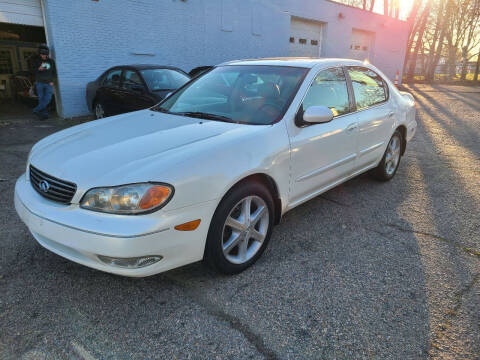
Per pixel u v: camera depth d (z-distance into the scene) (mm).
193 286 2594
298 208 3984
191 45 11867
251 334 2156
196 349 2039
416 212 3914
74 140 2781
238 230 2654
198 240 2359
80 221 2146
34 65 8508
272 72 3494
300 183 3160
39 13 8828
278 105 3111
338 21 17484
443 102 13555
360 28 18797
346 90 3779
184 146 2479
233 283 2641
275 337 2137
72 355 1980
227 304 2412
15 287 2527
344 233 3430
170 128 2889
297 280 2688
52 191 2342
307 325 2238
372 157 4242
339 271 2814
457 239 3346
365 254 3066
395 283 2674
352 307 2404
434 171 5320
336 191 4500
